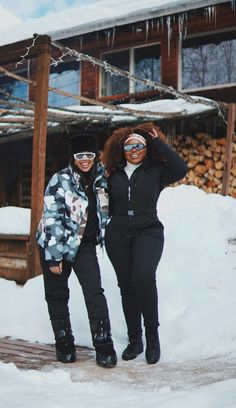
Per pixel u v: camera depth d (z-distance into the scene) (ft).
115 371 10.36
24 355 12.03
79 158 11.34
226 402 7.10
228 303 13.20
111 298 14.62
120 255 11.46
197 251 16.28
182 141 31.78
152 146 11.62
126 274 11.52
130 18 34.30
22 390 8.71
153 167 11.60
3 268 18.63
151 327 11.05
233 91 32.65
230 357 10.47
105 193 11.57
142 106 31.04
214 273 15.29
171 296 14.30
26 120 25.59
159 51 36.27
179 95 26.14
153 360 10.86
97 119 28.81
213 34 34.09
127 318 11.64
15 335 14.19
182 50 35.17
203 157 31.53
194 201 22.31
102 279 15.55
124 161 11.73
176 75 34.96
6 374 9.83
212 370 9.66
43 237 11.50
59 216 11.29
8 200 39.91
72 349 11.43
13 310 15.29
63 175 11.48
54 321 11.57
